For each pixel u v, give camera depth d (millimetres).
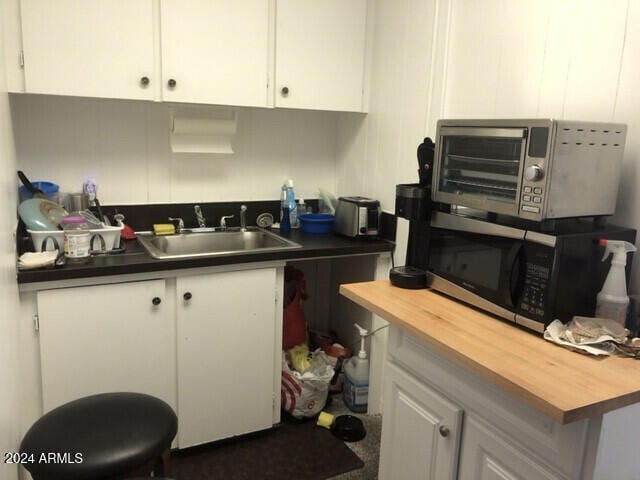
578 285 1319
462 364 1204
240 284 2119
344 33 2422
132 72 2035
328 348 2703
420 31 2178
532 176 1291
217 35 2158
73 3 1900
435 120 2121
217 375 2145
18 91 1863
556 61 1637
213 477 2053
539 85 1698
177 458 2160
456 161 1578
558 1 1620
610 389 1042
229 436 2229
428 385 1497
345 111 2512
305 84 2375
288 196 2654
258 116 2643
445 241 1611
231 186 2637
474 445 1336
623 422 1077
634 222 1454
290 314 2490
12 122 1988
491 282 1437
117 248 2066
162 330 2002
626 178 1466
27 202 1964
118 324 1912
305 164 2818
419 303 1555
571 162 1295
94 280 1841
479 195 1483
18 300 1700
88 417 1326
